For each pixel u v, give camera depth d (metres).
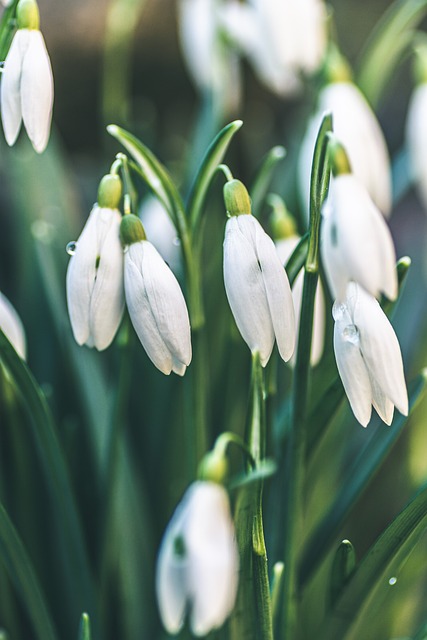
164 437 0.38
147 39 0.53
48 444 0.31
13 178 0.42
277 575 0.31
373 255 0.28
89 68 0.53
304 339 0.29
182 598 0.26
